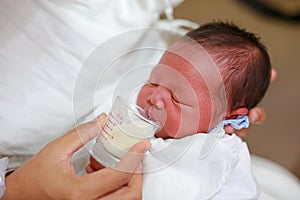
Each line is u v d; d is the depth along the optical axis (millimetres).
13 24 914
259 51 1001
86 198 759
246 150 946
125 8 971
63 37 922
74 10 929
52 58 923
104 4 949
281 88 2008
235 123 969
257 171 1234
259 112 1039
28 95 912
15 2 917
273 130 1864
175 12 2178
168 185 868
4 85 901
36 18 917
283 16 2297
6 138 909
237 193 896
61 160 780
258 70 996
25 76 911
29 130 920
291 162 1771
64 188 756
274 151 1798
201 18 2203
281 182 1217
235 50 961
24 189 786
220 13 2252
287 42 2199
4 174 827
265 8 2307
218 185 876
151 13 1008
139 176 815
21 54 913
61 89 930
